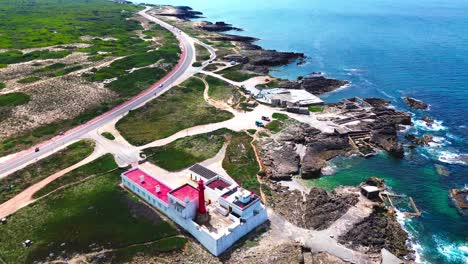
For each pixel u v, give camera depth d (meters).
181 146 105.69
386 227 78.81
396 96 148.25
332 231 75.44
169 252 68.88
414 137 115.38
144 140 108.62
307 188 92.56
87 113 125.19
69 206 80.31
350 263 67.62
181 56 191.88
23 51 179.88
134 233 72.50
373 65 187.75
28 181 89.31
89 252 68.38
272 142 109.56
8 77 145.50
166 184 82.12
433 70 175.25
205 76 163.25
